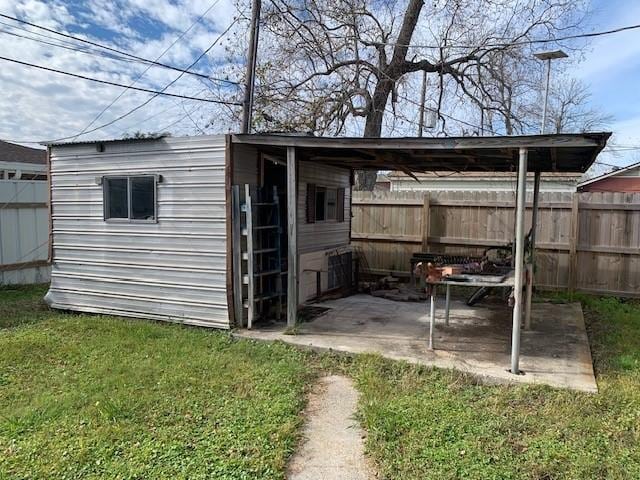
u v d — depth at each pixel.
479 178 14.22
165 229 6.32
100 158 6.69
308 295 7.31
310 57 14.48
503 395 4.00
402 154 5.88
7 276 9.10
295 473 2.93
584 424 3.46
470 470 2.88
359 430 3.48
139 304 6.60
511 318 6.52
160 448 3.12
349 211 9.02
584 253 8.13
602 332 6.07
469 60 15.18
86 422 3.50
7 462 2.96
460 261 6.98
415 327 6.00
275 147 6.38
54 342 5.46
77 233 6.98
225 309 6.00
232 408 3.73
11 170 13.59
